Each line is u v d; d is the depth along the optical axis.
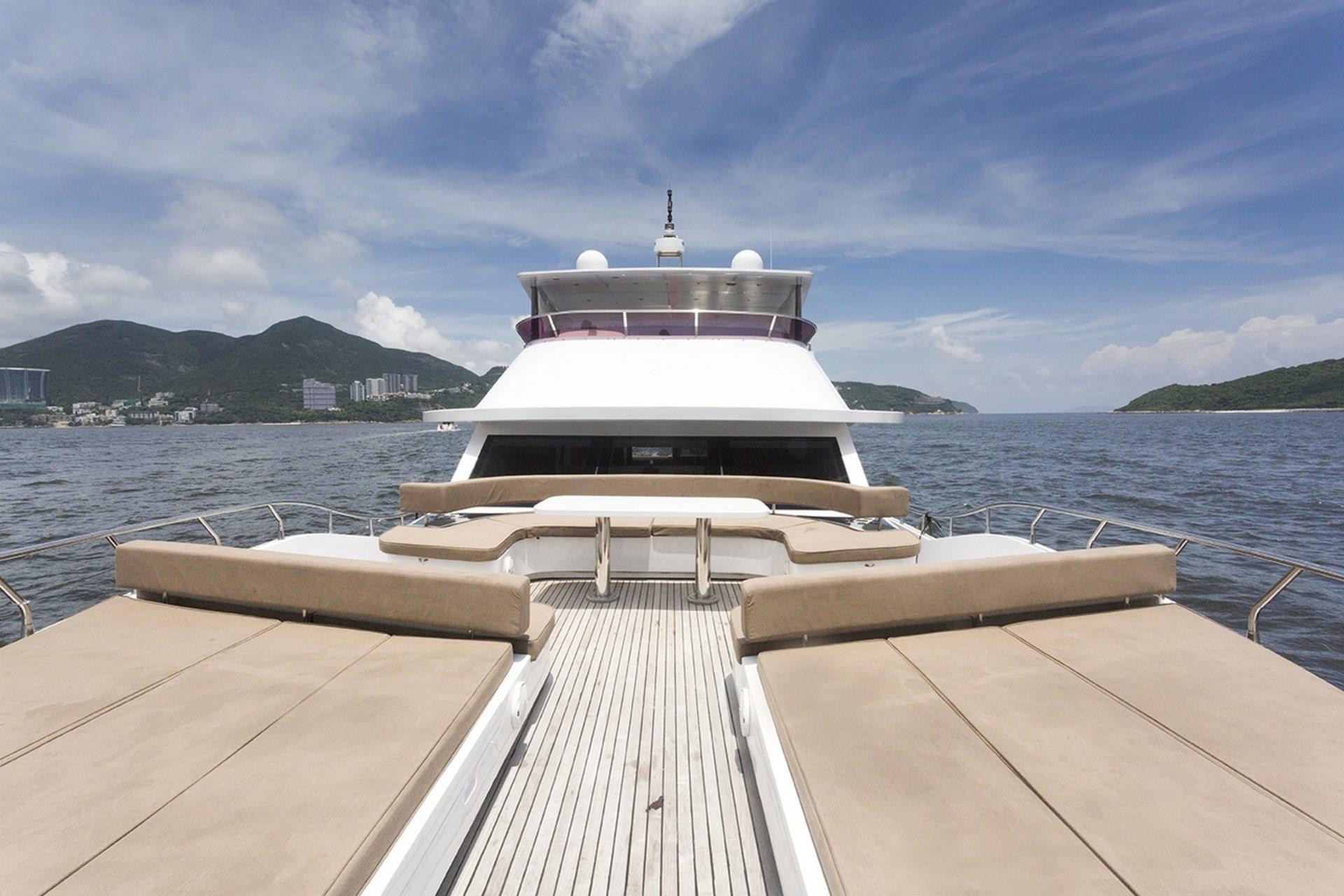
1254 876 1.33
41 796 1.59
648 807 2.30
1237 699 2.03
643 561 4.98
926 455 31.64
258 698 2.08
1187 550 10.48
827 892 1.40
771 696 2.09
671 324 5.88
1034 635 2.51
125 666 2.30
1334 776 1.65
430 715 1.99
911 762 1.72
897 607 2.52
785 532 4.60
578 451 5.70
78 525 15.02
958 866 1.36
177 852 1.42
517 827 2.20
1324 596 7.97
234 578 2.74
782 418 4.85
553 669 3.46
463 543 4.25
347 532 14.35
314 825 1.50
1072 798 1.57
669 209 7.75
